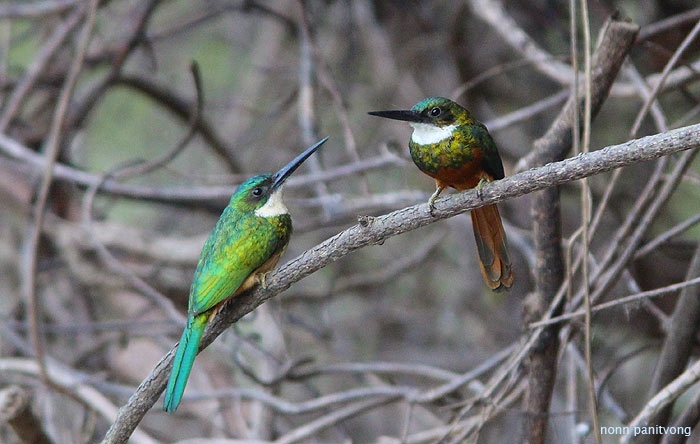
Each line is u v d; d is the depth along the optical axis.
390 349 13.00
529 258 9.59
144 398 5.77
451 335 13.06
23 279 11.52
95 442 10.59
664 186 7.70
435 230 13.16
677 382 5.94
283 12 14.29
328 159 13.73
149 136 14.38
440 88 13.16
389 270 12.00
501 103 13.51
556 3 12.56
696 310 7.12
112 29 14.31
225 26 14.91
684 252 10.27
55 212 11.95
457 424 7.94
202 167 14.23
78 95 13.59
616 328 10.67
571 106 6.59
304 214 13.75
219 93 14.68
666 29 9.42
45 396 9.49
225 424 10.15
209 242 6.44
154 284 11.70
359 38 14.13
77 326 10.30
